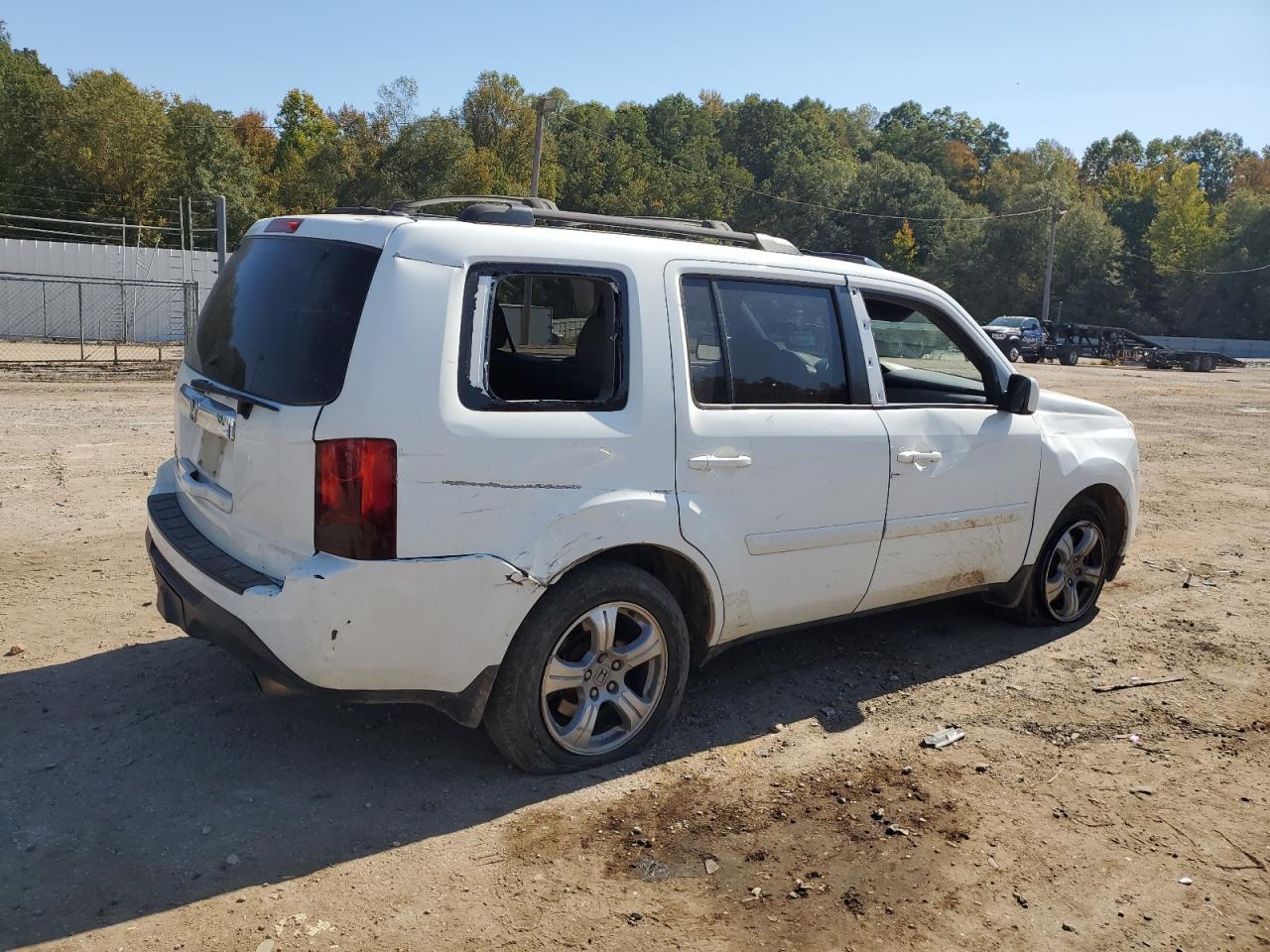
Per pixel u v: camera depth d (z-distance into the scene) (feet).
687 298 12.50
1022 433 16.07
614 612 11.85
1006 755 13.03
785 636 17.08
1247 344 215.72
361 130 202.59
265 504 10.84
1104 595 20.35
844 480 13.61
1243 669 16.29
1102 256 253.24
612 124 342.85
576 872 10.07
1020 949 9.18
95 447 32.45
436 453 10.38
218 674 14.48
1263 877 10.44
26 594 17.60
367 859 10.16
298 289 11.18
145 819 10.73
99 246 105.50
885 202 299.38
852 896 9.83
